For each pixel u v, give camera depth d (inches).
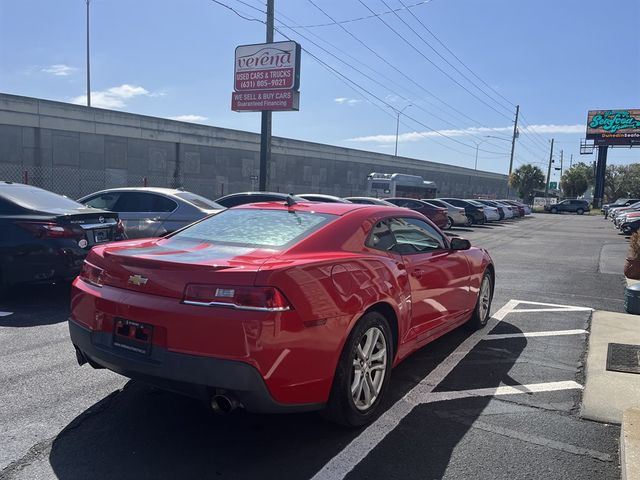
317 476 121.7
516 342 233.8
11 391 165.3
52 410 152.8
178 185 1392.7
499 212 1568.7
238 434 141.6
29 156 1091.3
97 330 137.3
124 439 136.9
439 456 132.2
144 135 1286.9
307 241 147.8
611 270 489.1
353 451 133.7
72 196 1165.1
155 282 128.0
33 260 263.9
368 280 147.6
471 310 236.4
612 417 155.5
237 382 117.0
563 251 671.8
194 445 135.0
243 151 1563.7
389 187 1529.3
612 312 295.0
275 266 124.6
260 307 118.0
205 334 118.7
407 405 163.0
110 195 403.9
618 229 1154.7
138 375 128.7
